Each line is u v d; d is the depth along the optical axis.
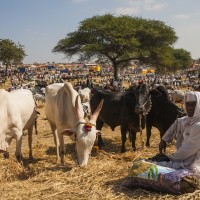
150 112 8.94
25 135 12.35
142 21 47.12
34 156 8.73
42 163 7.79
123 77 59.78
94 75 63.41
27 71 75.75
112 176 5.65
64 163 7.44
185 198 4.55
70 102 6.83
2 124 6.84
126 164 6.43
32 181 5.67
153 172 4.86
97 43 44.16
